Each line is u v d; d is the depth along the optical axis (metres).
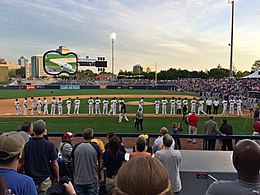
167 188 1.44
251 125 21.12
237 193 2.03
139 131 18.34
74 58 59.34
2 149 2.70
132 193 1.39
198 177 5.75
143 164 1.48
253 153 2.06
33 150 4.68
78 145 5.46
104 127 19.78
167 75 111.25
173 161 5.04
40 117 25.33
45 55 58.38
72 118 24.55
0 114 27.66
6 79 114.62
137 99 41.31
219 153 7.02
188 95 48.34
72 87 69.38
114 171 5.15
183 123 21.78
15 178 2.64
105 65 77.25
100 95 47.97
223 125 12.45
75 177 5.46
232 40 51.34
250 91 39.25
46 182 4.68
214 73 110.62
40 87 68.62
